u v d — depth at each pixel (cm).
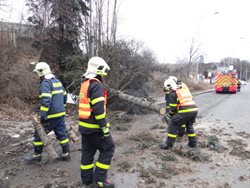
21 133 848
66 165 577
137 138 794
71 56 1413
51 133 811
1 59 1233
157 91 2255
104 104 428
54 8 1588
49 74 570
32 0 1712
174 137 681
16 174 532
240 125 1034
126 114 1170
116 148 705
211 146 711
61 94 582
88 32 1441
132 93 1277
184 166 580
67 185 484
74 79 1250
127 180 507
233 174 548
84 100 434
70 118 1059
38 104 1234
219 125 1027
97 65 437
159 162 599
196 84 3262
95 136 439
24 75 1242
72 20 1552
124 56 1353
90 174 464
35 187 480
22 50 1458
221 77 2809
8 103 1175
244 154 668
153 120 1098
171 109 672
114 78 1238
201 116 1235
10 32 1395
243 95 2594
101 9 1349
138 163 591
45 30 1634
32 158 589
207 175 540
